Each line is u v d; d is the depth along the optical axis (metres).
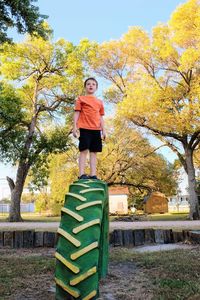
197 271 6.50
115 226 16.48
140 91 26.69
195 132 28.02
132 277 6.41
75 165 36.22
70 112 31.03
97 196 3.68
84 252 3.15
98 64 31.06
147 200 54.12
